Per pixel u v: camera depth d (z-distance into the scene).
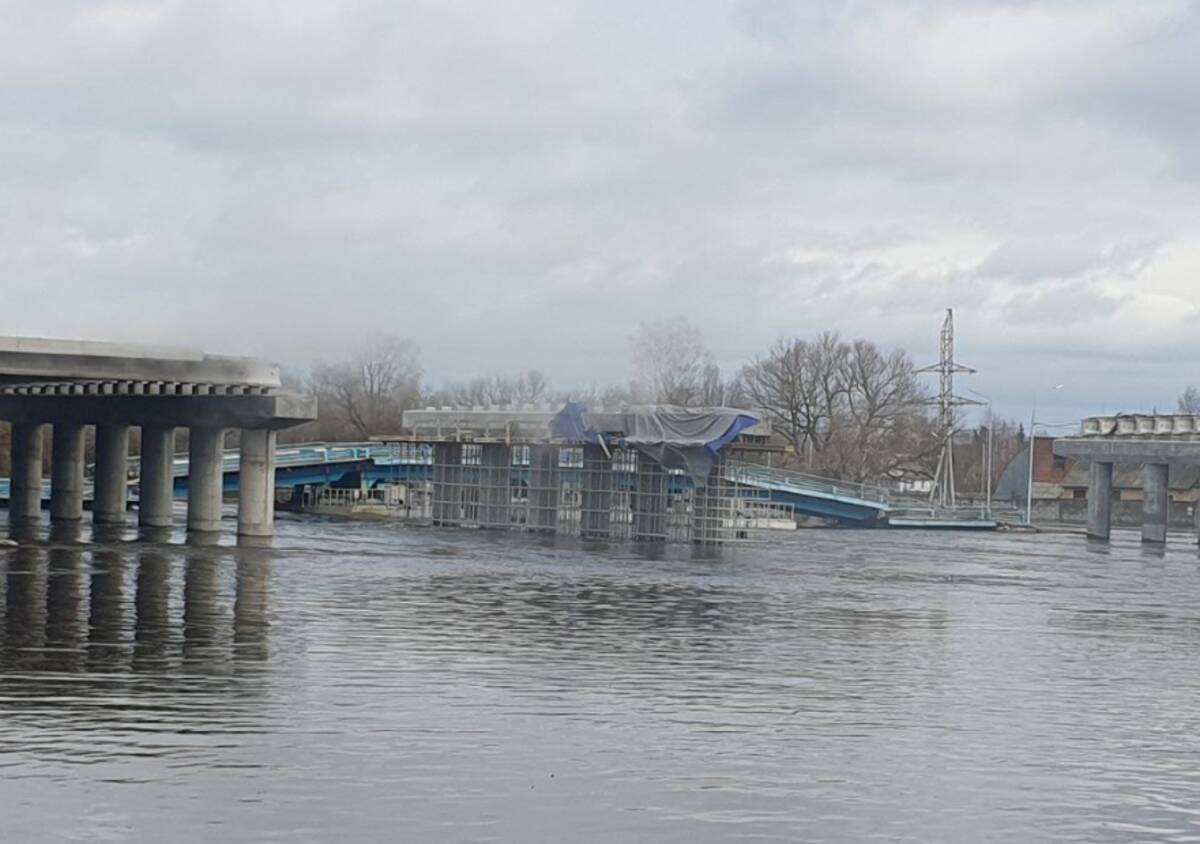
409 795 34.41
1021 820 34.50
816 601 81.44
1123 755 41.53
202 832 31.14
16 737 38.34
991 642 65.50
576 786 35.75
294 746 38.50
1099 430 166.25
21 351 93.38
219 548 102.94
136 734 39.12
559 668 52.84
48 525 124.12
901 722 45.03
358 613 66.94
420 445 159.88
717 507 135.62
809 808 34.78
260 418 109.38
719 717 44.66
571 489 146.50
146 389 112.62
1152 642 67.81
